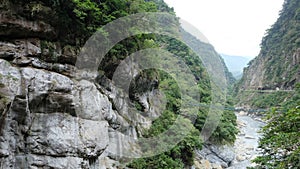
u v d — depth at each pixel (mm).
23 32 7359
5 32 7043
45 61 7777
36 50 7551
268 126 7992
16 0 7152
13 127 6469
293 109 7504
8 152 6227
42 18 7703
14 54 7047
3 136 6188
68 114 7762
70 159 7375
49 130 7191
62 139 7320
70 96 7742
